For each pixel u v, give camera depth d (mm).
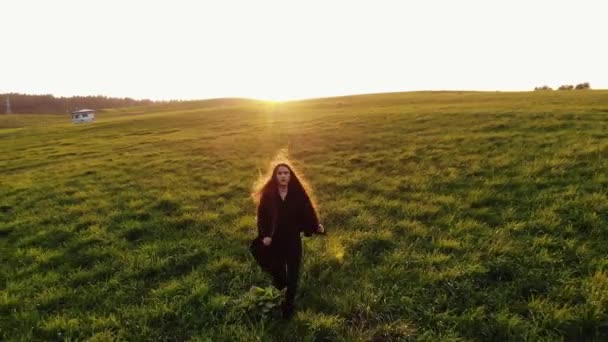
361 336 5570
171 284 7262
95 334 5965
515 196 10242
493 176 12008
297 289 6805
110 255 8750
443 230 8750
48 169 21234
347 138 22203
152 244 9180
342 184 13172
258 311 6230
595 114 21094
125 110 135875
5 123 105688
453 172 13039
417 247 8070
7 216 12375
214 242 9031
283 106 57312
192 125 40688
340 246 8211
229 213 11031
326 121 30734
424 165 14547
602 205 8773
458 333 5520
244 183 14523
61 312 6703
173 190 14023
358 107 46281
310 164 17094
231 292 6984
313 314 6070
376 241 8414
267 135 26281
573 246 7328
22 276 8070
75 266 8445
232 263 7906
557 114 21844
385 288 6656
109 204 12625
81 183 16266
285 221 6145
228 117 45281
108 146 28875
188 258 8328
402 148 17984
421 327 5734
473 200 10227
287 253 6121
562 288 6203
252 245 6285
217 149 22844
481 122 22438
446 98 50094
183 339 5906
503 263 6984
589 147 13609
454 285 6570
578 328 5445
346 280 6992
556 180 10891
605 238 7605
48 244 9719
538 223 8383
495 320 5695
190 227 10156
